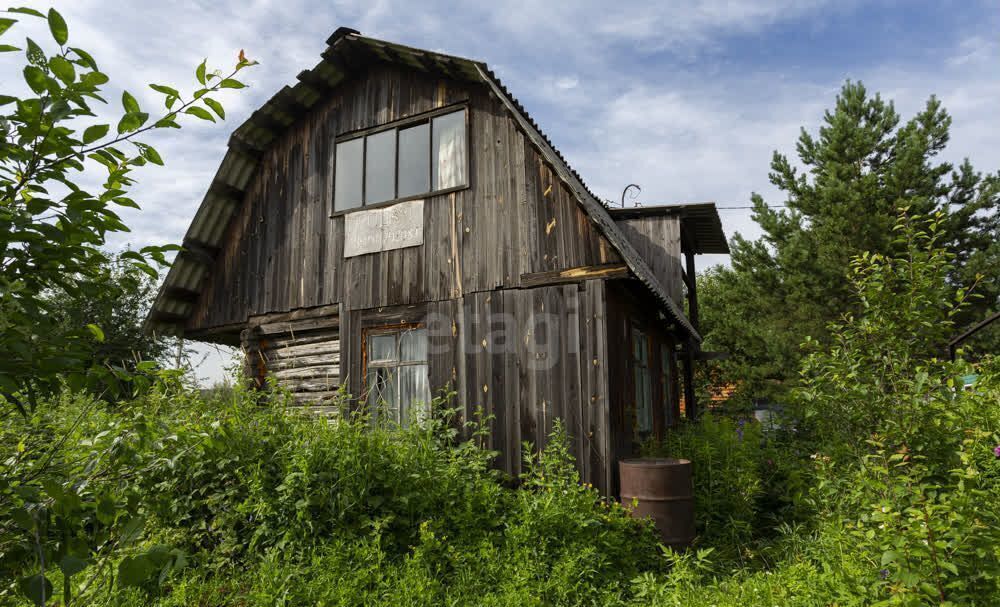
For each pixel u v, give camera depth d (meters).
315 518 5.41
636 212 11.45
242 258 10.12
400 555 5.35
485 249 7.95
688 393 13.53
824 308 15.62
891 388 5.08
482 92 8.34
